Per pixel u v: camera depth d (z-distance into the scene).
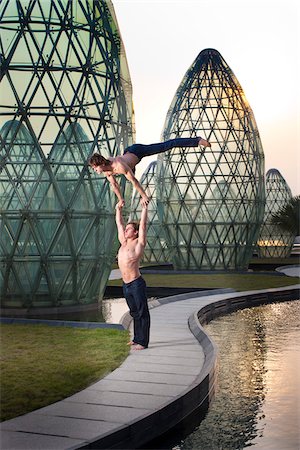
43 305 18.83
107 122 19.62
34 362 10.76
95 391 9.05
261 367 12.08
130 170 9.04
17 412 8.02
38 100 18.42
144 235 12.18
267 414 9.09
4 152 18.23
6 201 18.44
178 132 39.38
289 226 56.03
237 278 32.34
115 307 20.33
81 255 19.17
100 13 19.58
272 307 21.78
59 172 18.58
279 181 59.69
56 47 18.58
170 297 21.20
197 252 39.34
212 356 11.02
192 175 38.78
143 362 11.04
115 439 7.20
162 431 8.01
